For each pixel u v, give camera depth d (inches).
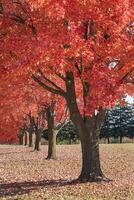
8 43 655.8
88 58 612.4
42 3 578.2
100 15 613.6
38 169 1122.0
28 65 615.5
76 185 786.2
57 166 1205.7
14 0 701.9
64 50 597.3
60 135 3159.5
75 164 1266.0
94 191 726.5
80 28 625.6
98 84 641.6
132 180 883.4
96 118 826.2
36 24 671.1
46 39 602.9
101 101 641.0
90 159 826.2
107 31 644.1
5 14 697.6
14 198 668.1
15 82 810.2
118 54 660.1
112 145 2440.9
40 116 1990.7
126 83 741.3
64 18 618.5
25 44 636.1
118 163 1306.6
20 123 2426.2
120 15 615.8
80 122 826.2
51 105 1462.8
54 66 618.5
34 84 1068.5
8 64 683.4
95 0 599.8
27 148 2373.3
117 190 737.6
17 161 1386.6
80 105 1061.8
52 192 722.2
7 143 3373.5
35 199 658.2
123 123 3521.2
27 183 845.2
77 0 596.7
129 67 671.1
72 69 672.4
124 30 672.4
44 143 3095.5
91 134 824.9
